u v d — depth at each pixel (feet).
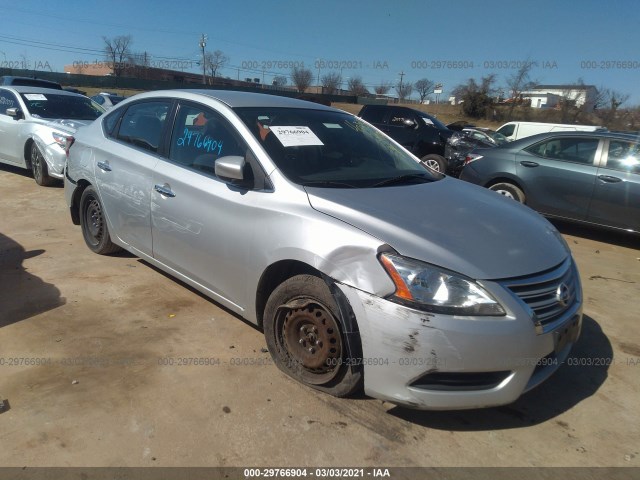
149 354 10.62
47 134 25.71
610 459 8.43
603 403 9.95
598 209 21.74
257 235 10.00
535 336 8.20
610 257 20.12
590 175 21.80
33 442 8.02
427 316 7.88
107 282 14.11
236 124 11.28
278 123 11.67
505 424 9.14
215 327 11.89
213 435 8.39
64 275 14.46
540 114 115.24
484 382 8.22
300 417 8.93
